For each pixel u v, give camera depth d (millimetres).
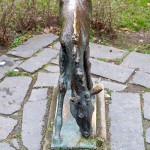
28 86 2977
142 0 4289
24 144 2449
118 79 3053
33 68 3186
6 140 2488
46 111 2715
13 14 3699
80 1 2408
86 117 2045
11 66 3221
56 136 2336
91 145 2326
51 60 3297
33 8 3883
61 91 2281
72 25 2213
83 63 2303
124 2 4262
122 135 2504
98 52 3400
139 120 2631
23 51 3428
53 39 3613
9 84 3000
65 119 2504
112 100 2812
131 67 3211
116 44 3553
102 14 3676
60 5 2479
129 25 3840
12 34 3684
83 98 2021
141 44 3561
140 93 2908
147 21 3922
